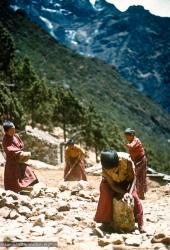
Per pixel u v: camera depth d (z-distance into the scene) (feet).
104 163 26.91
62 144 131.75
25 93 216.54
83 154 51.24
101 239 24.21
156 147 604.49
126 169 27.53
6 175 37.96
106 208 27.66
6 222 28.60
